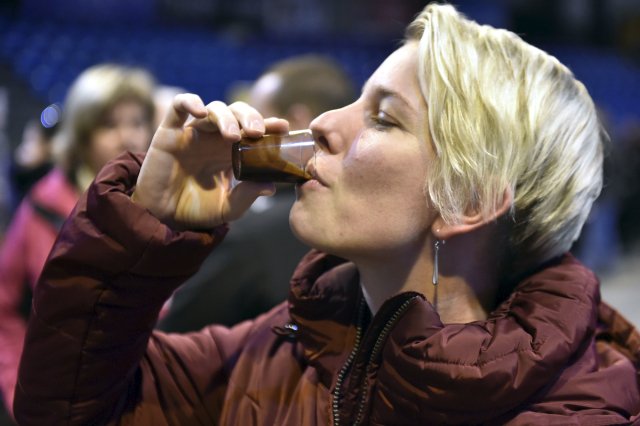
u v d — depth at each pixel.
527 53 0.88
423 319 0.80
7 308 1.79
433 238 0.87
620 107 10.26
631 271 6.12
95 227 0.84
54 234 1.81
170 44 9.34
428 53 0.85
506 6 12.15
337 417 0.87
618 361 0.87
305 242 0.87
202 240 0.88
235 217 0.90
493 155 0.82
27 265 1.79
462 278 0.90
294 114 1.84
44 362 0.87
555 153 0.86
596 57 12.18
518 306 0.85
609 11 12.98
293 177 0.86
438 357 0.77
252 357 0.98
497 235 0.89
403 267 0.89
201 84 8.16
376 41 11.39
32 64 7.27
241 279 1.59
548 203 0.87
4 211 2.91
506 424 0.78
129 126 1.96
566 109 0.87
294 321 0.93
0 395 1.82
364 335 0.86
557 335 0.79
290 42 10.79
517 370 0.77
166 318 1.60
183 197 0.90
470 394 0.76
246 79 8.66
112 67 2.02
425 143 0.84
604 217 5.89
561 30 12.71
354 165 0.84
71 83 6.95
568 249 0.93
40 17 9.51
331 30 11.97
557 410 0.78
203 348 1.02
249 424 0.92
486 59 0.85
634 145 6.66
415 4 11.84
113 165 0.88
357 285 0.95
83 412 0.89
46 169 2.43
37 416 0.90
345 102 1.92
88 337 0.87
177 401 0.97
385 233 0.84
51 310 0.86
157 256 0.84
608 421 0.76
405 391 0.79
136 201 0.88
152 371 0.98
